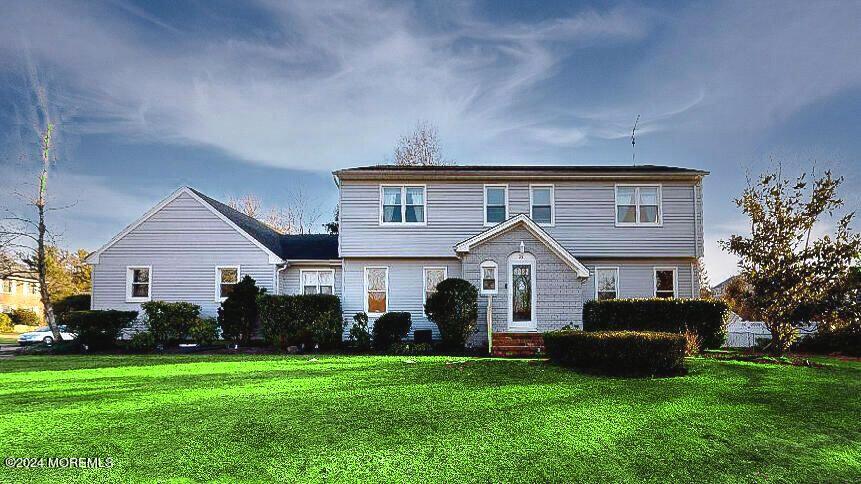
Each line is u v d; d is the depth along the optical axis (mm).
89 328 19891
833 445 7453
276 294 22156
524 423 8391
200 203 23531
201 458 6781
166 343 20781
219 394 10508
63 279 44969
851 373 13320
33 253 26844
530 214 22672
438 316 18844
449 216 22641
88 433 7789
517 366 13898
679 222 22562
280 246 26344
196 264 23219
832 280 17188
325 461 6691
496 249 20016
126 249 23344
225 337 21344
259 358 16891
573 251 22422
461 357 16922
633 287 22406
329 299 20406
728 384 11500
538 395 10398
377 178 22688
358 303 22375
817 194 17359
